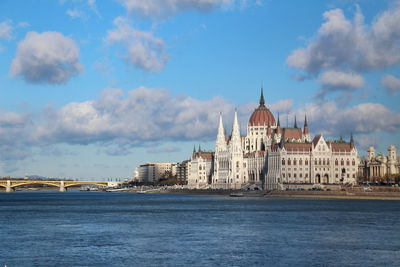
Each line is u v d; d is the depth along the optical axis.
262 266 119.69
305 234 167.88
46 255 132.12
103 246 145.25
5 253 134.88
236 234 168.62
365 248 141.25
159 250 139.00
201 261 124.94
